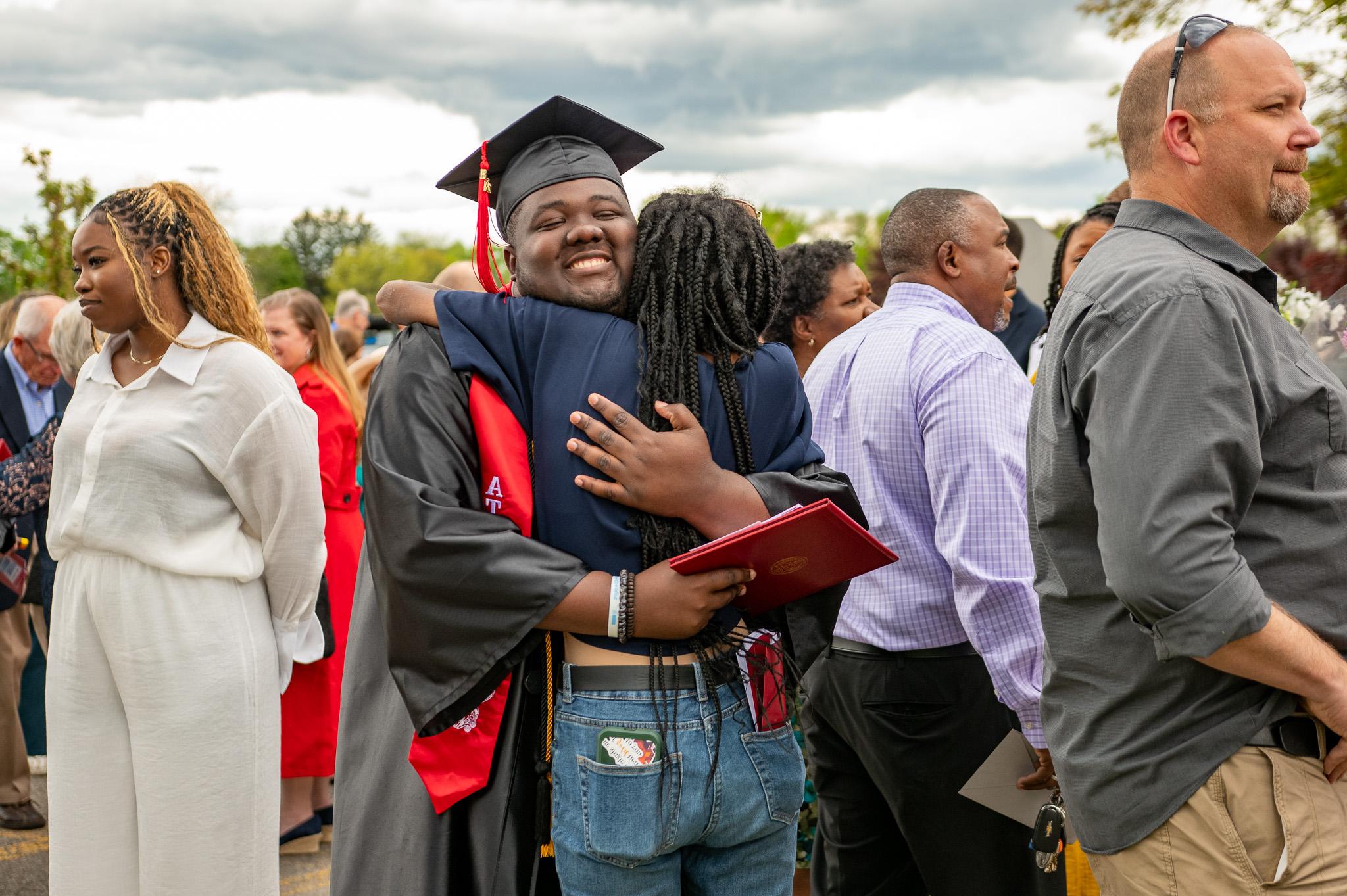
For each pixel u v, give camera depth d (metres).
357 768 2.07
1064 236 4.07
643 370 1.93
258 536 2.69
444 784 1.93
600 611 1.80
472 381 1.94
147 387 2.57
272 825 2.68
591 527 1.89
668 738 1.85
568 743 1.88
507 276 2.23
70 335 3.83
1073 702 1.96
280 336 4.55
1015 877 2.65
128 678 2.50
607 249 1.99
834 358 2.92
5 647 4.22
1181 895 1.82
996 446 2.53
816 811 3.60
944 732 2.66
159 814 2.51
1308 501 1.79
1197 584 1.65
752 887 2.00
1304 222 7.27
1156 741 1.83
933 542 2.66
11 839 4.22
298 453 2.65
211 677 2.54
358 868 2.00
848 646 2.74
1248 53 1.92
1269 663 1.69
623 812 1.83
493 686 1.87
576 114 2.05
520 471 1.91
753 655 1.98
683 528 1.91
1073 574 1.93
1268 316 1.85
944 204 3.01
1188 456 1.67
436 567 1.83
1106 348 1.80
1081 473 1.89
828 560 1.90
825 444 2.85
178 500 2.53
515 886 1.92
